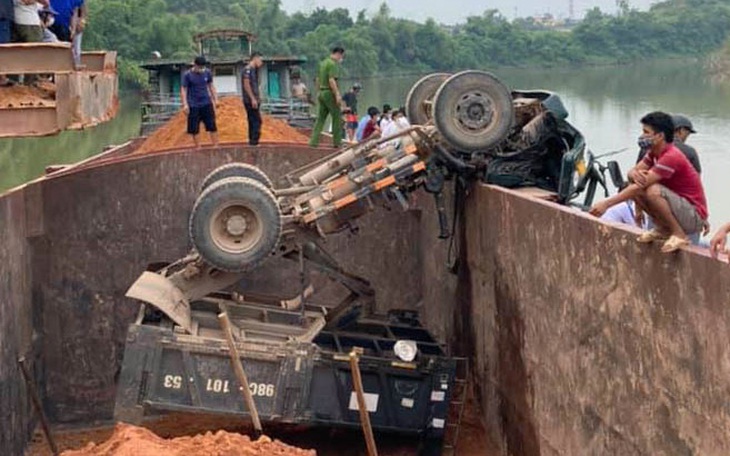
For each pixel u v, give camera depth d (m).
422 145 13.24
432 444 12.16
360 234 16.62
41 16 10.36
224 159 16.11
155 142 25.95
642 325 7.76
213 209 12.31
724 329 6.39
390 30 95.00
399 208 16.62
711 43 100.25
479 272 13.37
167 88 33.50
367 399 12.02
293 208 13.23
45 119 8.34
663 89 63.38
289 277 16.27
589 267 8.96
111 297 15.23
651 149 7.55
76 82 8.41
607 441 8.62
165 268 13.48
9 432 12.20
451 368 12.10
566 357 9.71
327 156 15.87
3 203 12.70
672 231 7.28
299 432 13.61
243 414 11.88
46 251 14.84
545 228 10.30
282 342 12.02
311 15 96.44
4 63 8.23
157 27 76.25
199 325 12.77
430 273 16.22
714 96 56.03
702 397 6.74
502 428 12.34
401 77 92.00
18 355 12.98
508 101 13.10
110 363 15.21
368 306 13.91
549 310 10.24
